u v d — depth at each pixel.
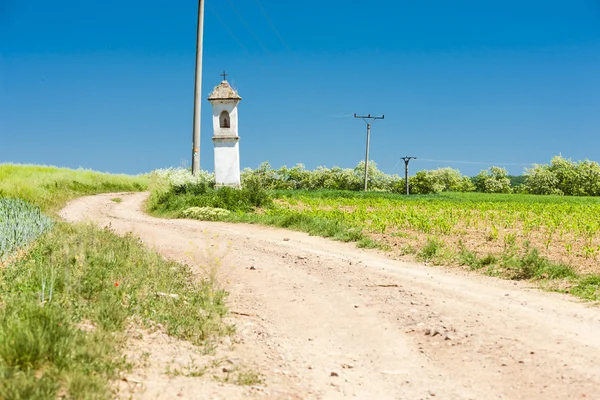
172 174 36.56
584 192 116.75
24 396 4.86
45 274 9.55
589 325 8.60
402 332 8.68
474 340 7.97
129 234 16.94
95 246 13.01
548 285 11.84
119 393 5.46
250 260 15.55
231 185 36.75
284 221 23.88
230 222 26.17
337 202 38.44
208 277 13.02
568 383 6.12
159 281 11.02
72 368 5.66
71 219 24.86
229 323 9.11
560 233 19.02
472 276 13.20
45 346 5.83
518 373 6.57
